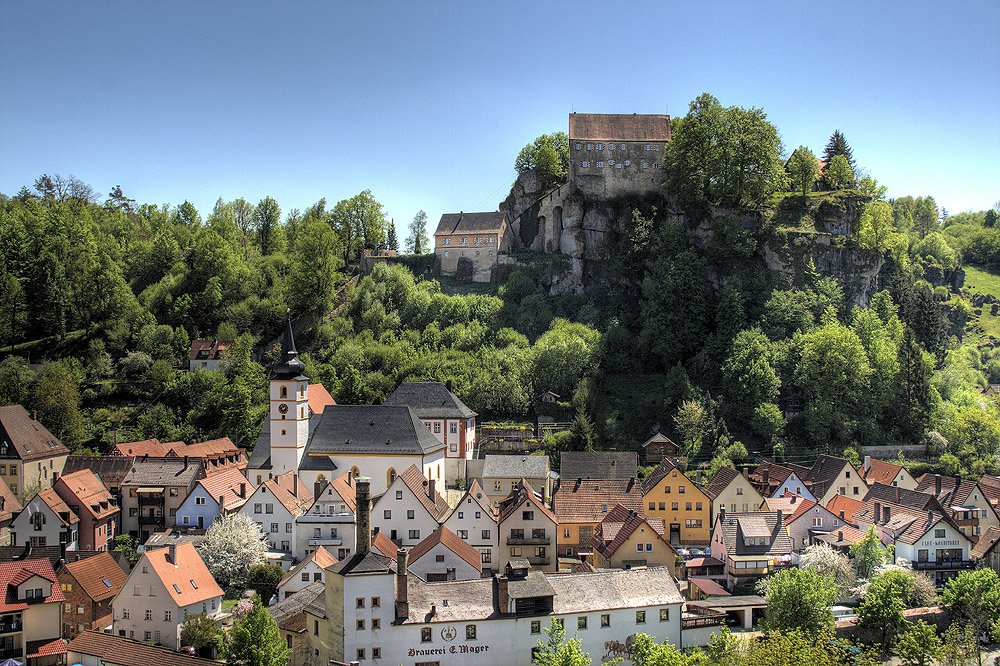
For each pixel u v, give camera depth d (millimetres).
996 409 148000
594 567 89000
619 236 175625
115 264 186375
